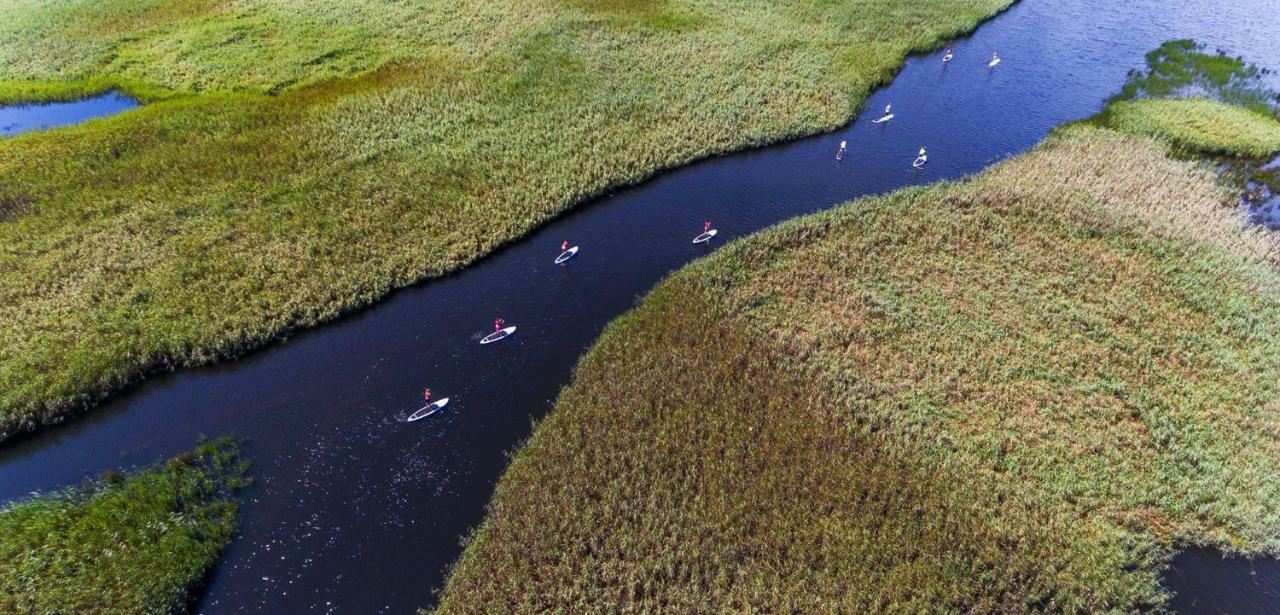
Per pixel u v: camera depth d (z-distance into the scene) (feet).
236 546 86.69
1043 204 142.41
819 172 161.79
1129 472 93.40
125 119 165.07
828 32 223.30
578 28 215.10
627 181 152.97
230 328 113.29
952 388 105.09
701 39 212.64
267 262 124.98
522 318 119.85
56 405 100.58
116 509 88.43
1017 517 88.07
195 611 80.79
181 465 94.84
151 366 108.37
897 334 114.11
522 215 139.85
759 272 126.82
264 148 155.22
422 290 125.08
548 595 79.97
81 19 219.00
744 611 78.89
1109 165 157.48
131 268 122.52
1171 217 139.03
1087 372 107.24
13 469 95.25
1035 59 219.61
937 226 138.00
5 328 110.42
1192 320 115.96
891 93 197.26
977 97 196.13
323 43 204.64
